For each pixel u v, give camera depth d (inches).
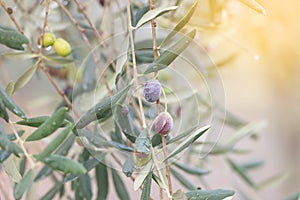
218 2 35.4
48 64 34.9
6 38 24.7
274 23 42.8
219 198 26.4
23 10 35.4
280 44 45.6
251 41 43.1
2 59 37.8
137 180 24.7
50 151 22.5
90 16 36.6
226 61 41.4
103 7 36.2
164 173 26.9
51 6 35.7
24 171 31.2
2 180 36.4
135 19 27.8
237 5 39.4
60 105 37.1
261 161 45.6
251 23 42.0
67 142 32.3
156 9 25.2
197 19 34.3
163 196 26.6
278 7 42.4
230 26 40.9
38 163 23.4
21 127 32.8
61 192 36.7
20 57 30.5
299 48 45.8
